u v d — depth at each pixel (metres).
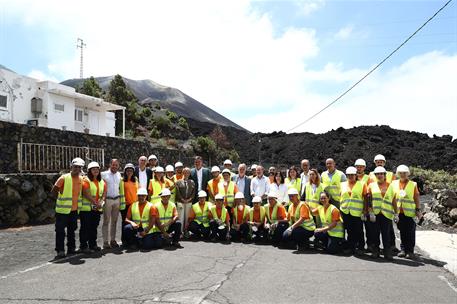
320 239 8.66
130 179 8.98
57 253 7.52
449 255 8.01
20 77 21.67
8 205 10.89
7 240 9.01
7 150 13.28
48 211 11.88
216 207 9.76
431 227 12.19
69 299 5.11
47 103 22.66
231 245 9.15
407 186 8.06
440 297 5.37
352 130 52.19
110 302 5.01
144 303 4.97
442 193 12.74
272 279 6.14
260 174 10.90
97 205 7.97
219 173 10.65
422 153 41.06
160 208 8.73
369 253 8.44
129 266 6.86
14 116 21.22
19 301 5.04
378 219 8.02
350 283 5.98
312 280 6.11
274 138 59.12
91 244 8.20
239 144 59.38
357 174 9.16
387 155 42.03
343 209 8.43
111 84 51.19
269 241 9.70
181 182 10.09
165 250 8.37
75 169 7.70
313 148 49.00
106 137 18.88
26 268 6.69
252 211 9.73
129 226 8.48
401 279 6.27
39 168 13.64
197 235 10.05
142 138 39.91
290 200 9.33
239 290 5.55
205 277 6.19
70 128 24.52
